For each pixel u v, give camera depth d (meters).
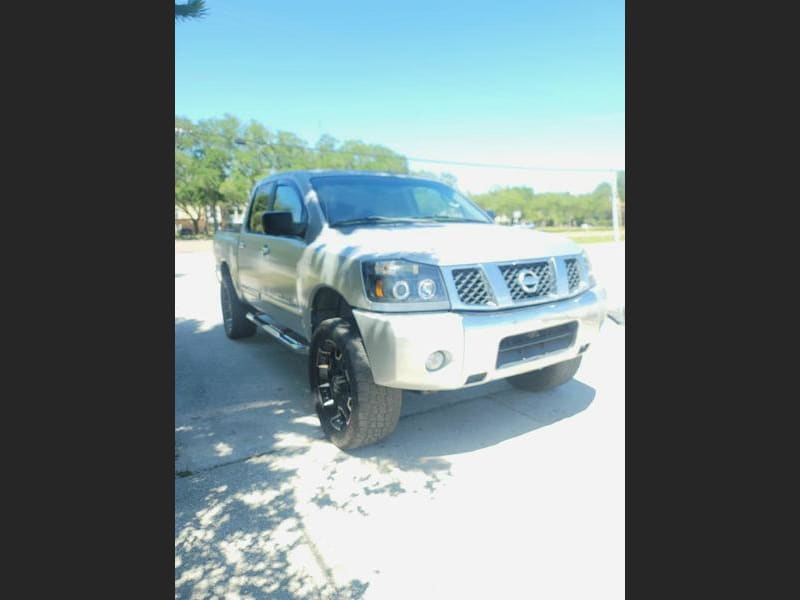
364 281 2.98
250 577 2.17
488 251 3.14
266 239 4.68
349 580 2.15
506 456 3.22
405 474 3.03
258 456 3.28
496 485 2.88
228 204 45.34
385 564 2.25
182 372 5.12
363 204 4.18
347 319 3.41
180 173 41.62
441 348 2.79
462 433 3.57
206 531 2.49
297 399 4.35
